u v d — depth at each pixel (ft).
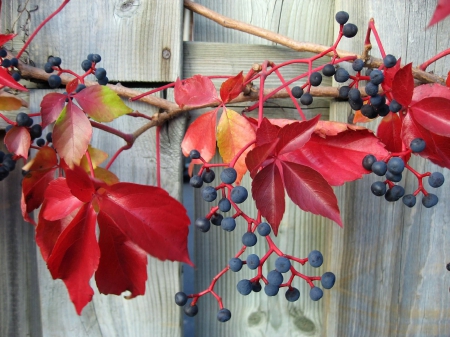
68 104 1.14
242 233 1.58
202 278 1.61
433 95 1.12
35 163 1.21
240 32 1.55
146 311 1.50
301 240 1.59
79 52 1.42
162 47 1.42
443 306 1.51
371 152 1.07
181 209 0.92
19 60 1.37
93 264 0.93
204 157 1.24
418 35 1.44
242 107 1.47
